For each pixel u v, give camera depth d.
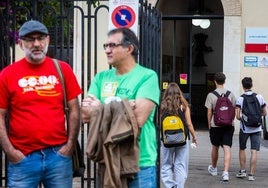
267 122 11.92
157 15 8.00
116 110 4.44
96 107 4.50
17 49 11.36
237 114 10.60
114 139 4.36
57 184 4.97
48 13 8.00
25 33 4.82
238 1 17.80
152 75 4.63
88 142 4.50
